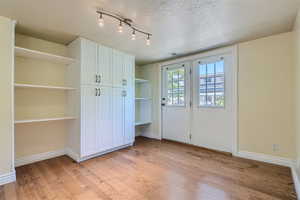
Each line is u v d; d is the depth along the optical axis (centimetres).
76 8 180
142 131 473
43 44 278
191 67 365
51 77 286
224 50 307
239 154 292
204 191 185
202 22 212
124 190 187
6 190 184
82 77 269
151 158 288
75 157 277
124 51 340
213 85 330
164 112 423
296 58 204
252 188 190
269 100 260
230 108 307
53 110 289
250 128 279
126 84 350
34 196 174
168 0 165
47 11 187
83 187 192
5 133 201
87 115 276
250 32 244
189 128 373
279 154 252
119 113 334
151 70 448
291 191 184
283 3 170
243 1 166
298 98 194
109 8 179
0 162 197
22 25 222
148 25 221
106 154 308
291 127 241
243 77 285
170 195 177
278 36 250
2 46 199
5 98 201
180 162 269
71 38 272
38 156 273
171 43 291
